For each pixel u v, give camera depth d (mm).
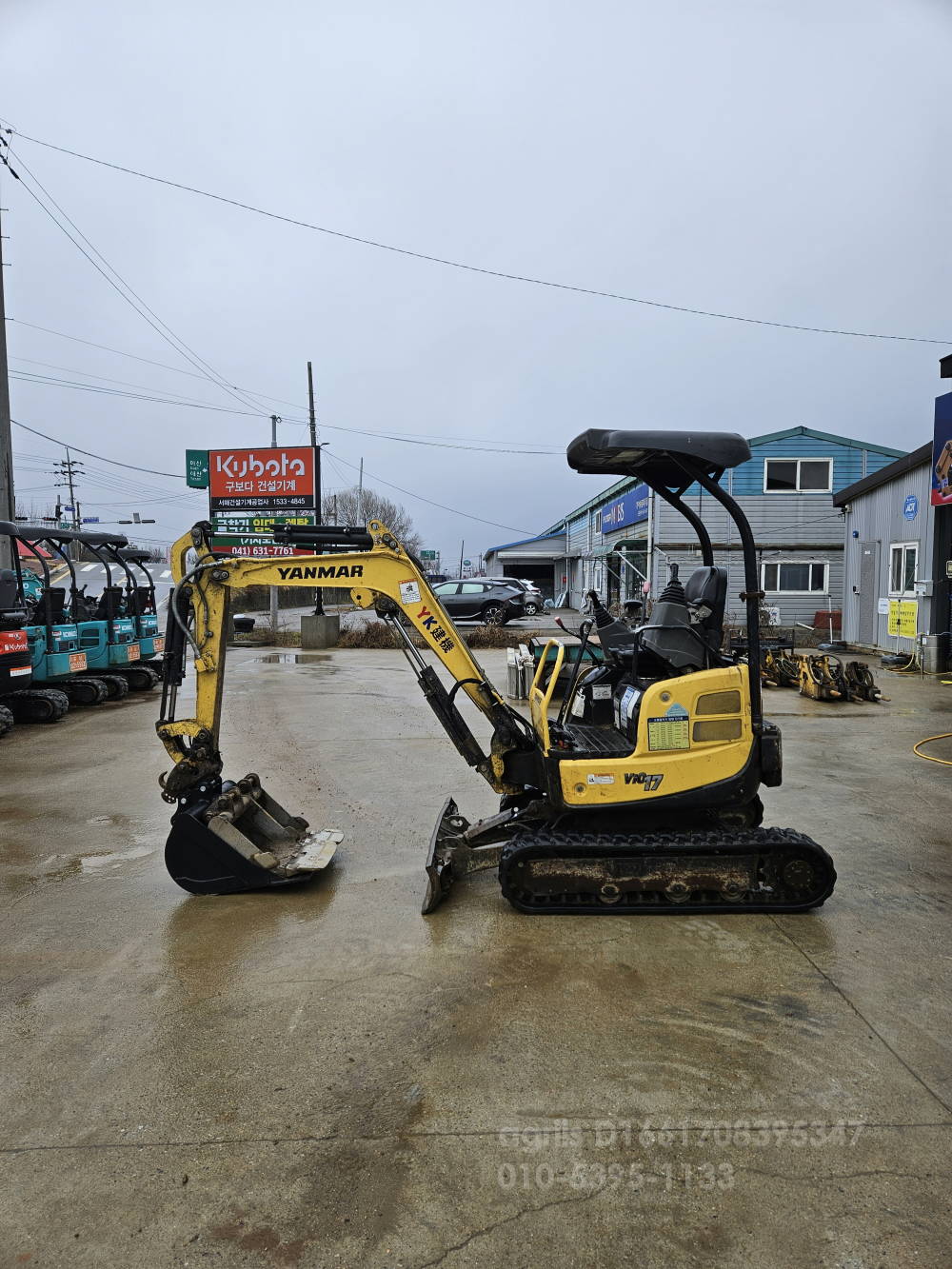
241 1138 2574
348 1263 2105
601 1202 2297
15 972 3705
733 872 4148
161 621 22172
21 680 9336
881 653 16844
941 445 13977
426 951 3846
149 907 4438
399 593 4703
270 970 3688
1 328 12398
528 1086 2809
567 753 4410
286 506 19766
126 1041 3123
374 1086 2822
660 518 24125
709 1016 3250
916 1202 2287
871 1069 2896
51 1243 2178
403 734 9078
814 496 23922
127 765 7781
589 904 4234
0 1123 2658
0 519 12398
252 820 5078
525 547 48281
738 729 4309
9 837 5664
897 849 5262
